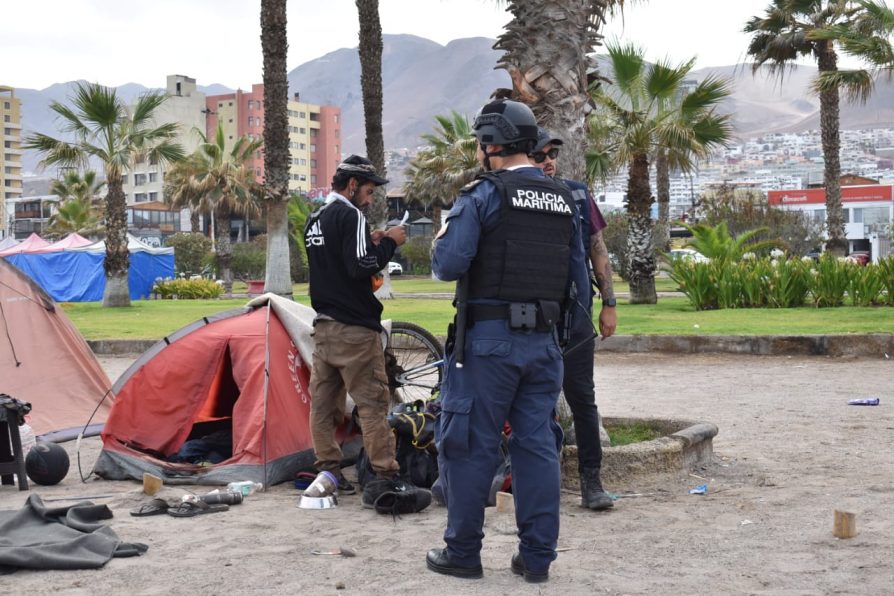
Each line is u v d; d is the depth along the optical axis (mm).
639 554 4102
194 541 4441
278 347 6246
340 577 3807
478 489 3729
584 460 5035
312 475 5797
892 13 22984
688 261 22031
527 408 3748
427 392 7238
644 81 22078
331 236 5312
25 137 27172
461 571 3781
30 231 115375
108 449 6215
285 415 6066
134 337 16188
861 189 83125
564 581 3713
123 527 4730
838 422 7773
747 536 4352
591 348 4980
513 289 3637
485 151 3879
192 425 6371
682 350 13977
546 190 3766
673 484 5625
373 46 25891
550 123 6035
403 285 49812
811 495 5172
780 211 47812
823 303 20578
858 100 25234
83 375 8109
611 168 24000
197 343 6336
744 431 7480
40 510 4609
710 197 55844
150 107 28094
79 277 35812
